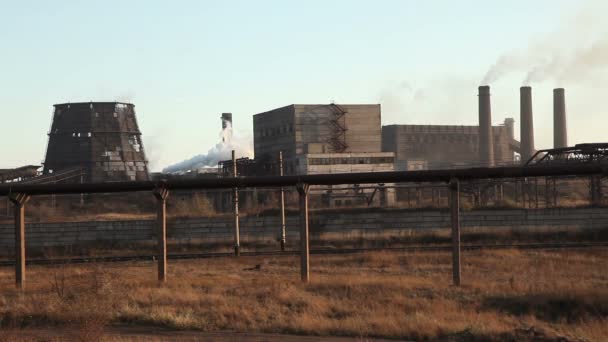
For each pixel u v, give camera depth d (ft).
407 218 224.53
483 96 480.64
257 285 108.99
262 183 115.96
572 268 130.93
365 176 113.80
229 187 117.91
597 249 161.79
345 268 140.05
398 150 574.56
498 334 69.97
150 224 225.56
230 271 138.92
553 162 255.70
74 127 440.04
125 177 439.63
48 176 362.12
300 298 93.66
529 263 138.82
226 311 85.71
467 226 220.64
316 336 73.36
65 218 262.88
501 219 219.82
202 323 79.61
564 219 218.38
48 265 161.17
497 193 288.92
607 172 108.17
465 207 232.32
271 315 84.38
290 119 392.27
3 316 85.30
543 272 125.29
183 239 223.71
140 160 454.81
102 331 74.84
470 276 121.49
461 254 157.28
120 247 219.82
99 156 435.12
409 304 88.53
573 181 339.57
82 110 442.91
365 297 95.04
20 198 115.85
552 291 93.76
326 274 129.18
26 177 371.35
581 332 71.31
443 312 82.99
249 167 353.31
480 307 87.76
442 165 494.59
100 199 322.96
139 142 460.55
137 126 462.60
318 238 223.30
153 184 117.80
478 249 167.02
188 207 283.18
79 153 434.71
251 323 80.02
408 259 149.59
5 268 163.02
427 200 314.76
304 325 76.79
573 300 87.51
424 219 223.71
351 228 226.58
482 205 246.88
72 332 75.36
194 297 95.71
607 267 131.85
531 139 507.30
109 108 446.60
